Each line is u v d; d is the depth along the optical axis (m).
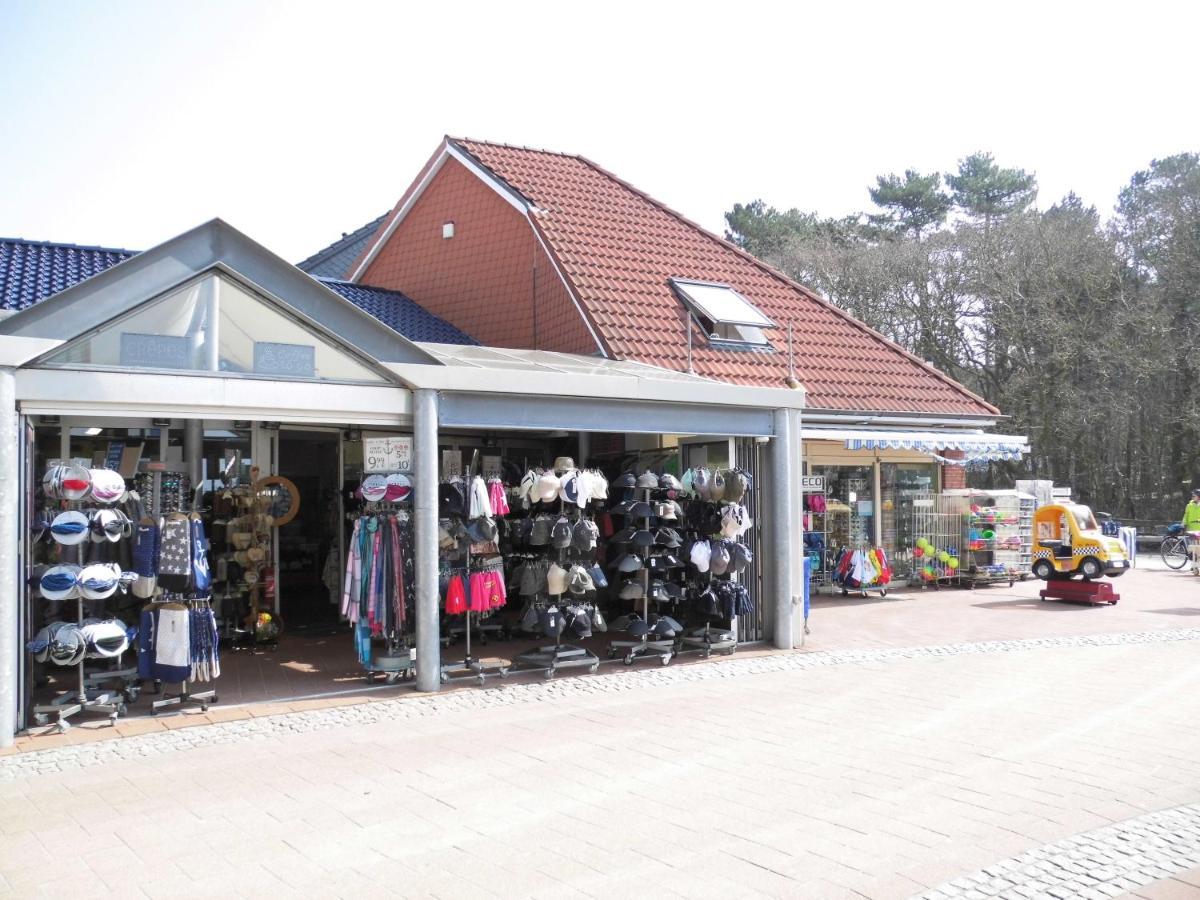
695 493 11.11
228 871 5.01
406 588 9.53
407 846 5.32
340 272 23.42
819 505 16.39
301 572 14.18
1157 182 37.34
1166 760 6.76
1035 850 5.13
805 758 6.90
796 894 4.62
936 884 4.71
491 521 9.91
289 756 7.15
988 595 16.39
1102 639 11.82
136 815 5.87
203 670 8.59
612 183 20.38
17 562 7.62
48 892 4.78
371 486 9.41
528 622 9.98
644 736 7.58
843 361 18.25
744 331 17.27
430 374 9.15
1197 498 21.11
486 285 18.11
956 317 36.56
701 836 5.40
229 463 12.52
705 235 20.23
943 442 16.73
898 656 10.86
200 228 8.24
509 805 5.98
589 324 15.33
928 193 45.94
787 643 11.35
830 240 42.66
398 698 8.99
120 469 10.92
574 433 15.20
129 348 7.98
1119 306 34.56
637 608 11.61
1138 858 5.00
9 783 6.54
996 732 7.55
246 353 8.48
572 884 4.78
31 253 14.16
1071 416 33.84
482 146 19.11
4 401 7.39
